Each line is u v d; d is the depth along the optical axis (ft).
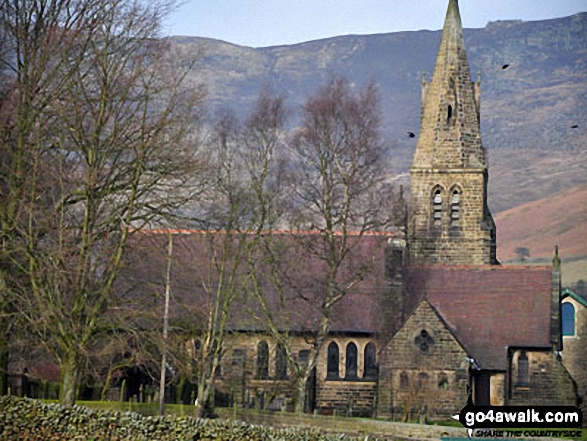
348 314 330.75
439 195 385.50
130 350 234.58
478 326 333.83
